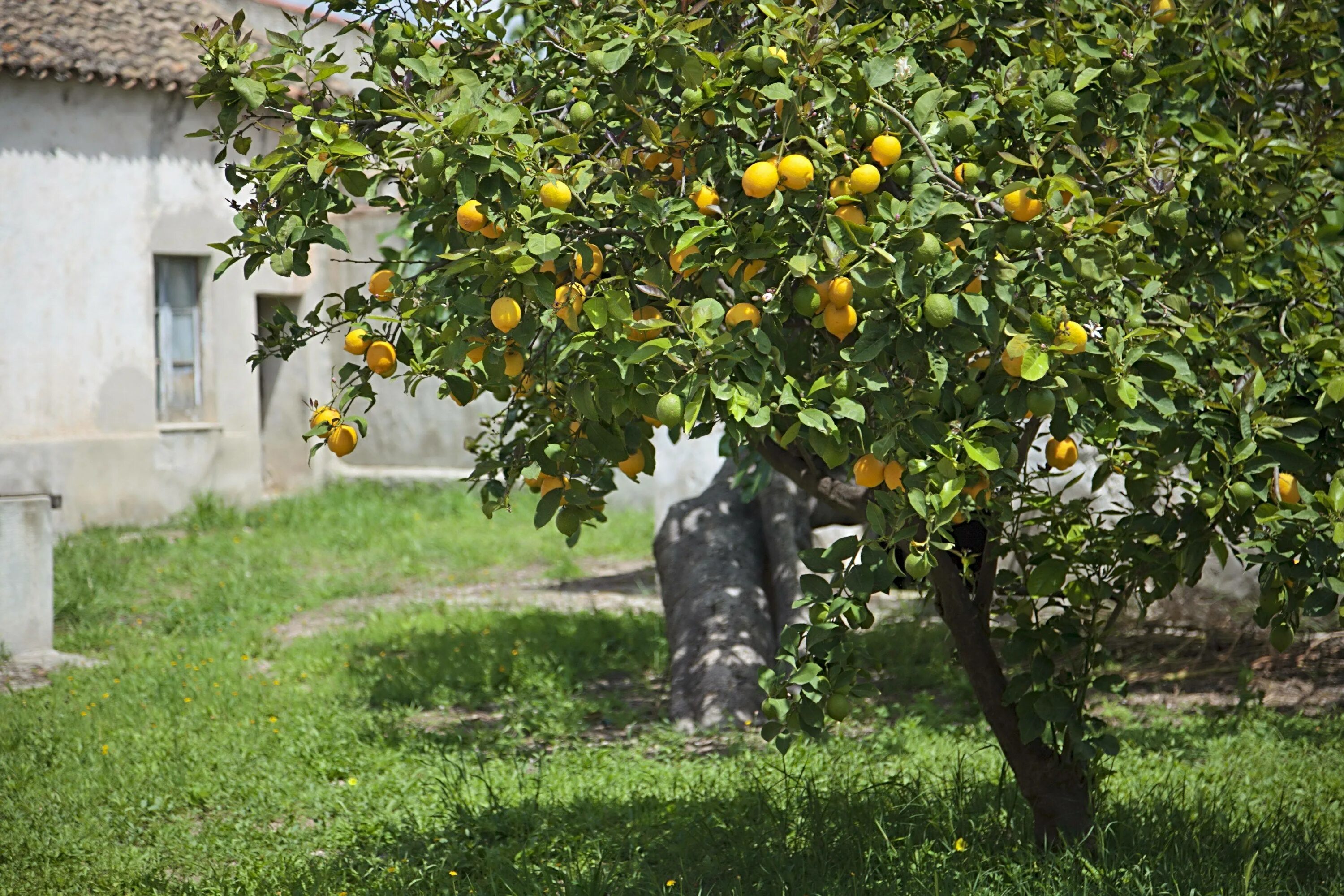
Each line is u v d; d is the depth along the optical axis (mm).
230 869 4672
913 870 3840
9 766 5938
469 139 2605
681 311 2559
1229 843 4102
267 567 12039
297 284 16406
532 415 3879
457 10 3295
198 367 15398
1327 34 3705
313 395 16688
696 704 6766
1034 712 3693
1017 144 3117
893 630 8055
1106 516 7316
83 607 10117
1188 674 7176
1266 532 3119
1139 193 3033
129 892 4430
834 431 2725
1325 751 5543
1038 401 2691
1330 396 2977
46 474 13695
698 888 3949
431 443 16906
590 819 4844
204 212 15125
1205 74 3477
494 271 2590
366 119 2977
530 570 12203
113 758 6039
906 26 3092
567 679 7543
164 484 14742
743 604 7449
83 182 14047
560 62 3180
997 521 3719
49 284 13820
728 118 2785
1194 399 3090
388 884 4234
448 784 5457
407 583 11578
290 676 7926
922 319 2680
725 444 5641
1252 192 3377
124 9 14789
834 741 5918
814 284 2652
